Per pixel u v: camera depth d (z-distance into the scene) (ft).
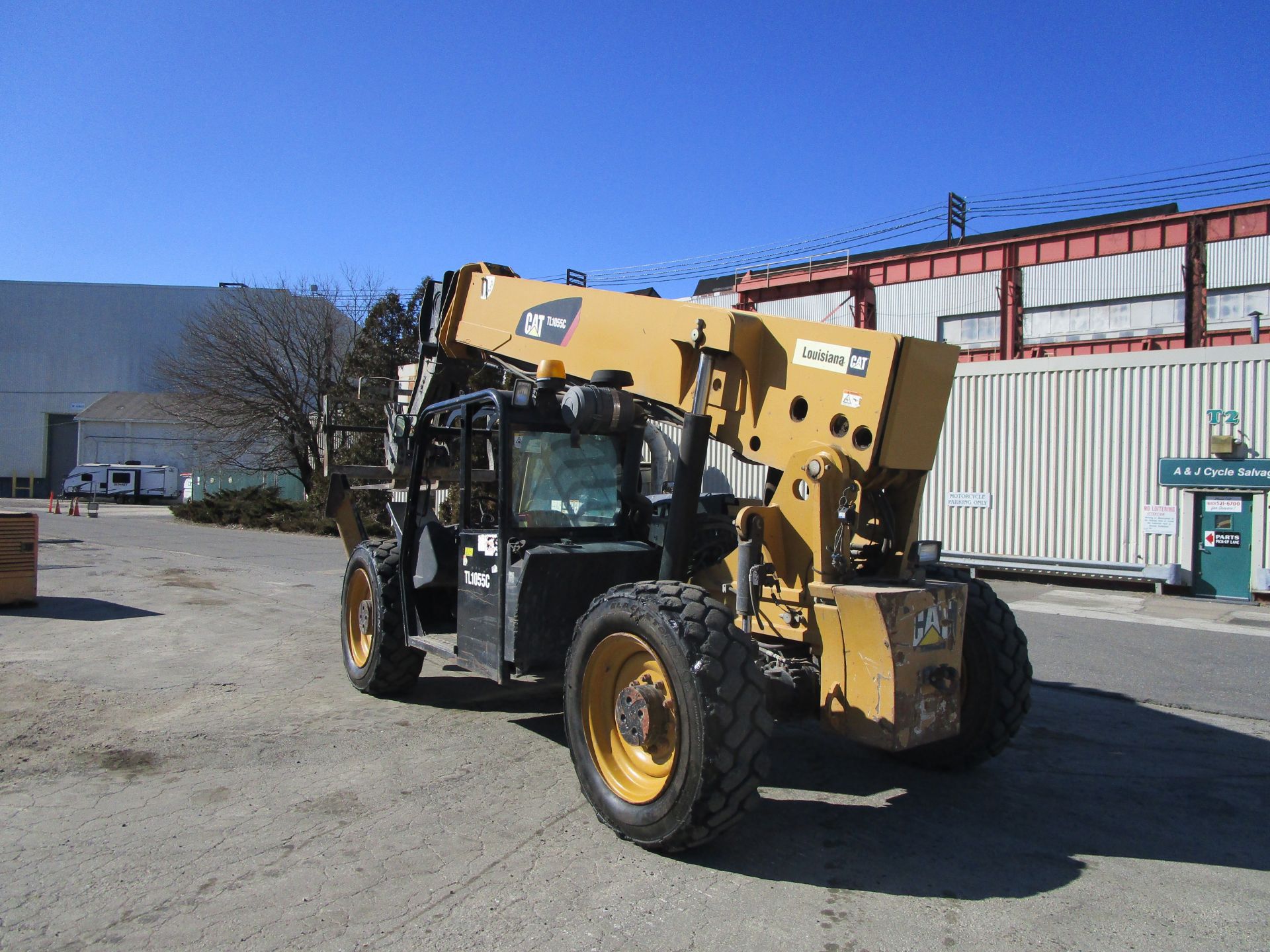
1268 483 44.86
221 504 90.58
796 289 100.22
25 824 13.09
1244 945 10.09
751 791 11.39
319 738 17.52
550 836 12.88
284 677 22.79
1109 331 82.02
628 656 13.10
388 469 24.12
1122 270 81.25
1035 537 52.75
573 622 15.64
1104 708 21.42
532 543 15.72
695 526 17.30
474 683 22.54
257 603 35.42
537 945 9.80
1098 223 95.25
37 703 19.65
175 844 12.43
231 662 24.35
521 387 15.78
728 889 11.27
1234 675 25.43
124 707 19.58
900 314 93.50
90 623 29.84
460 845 12.50
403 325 97.66
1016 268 86.48
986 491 54.49
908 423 13.19
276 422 99.60
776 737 18.30
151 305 212.23
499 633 15.52
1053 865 12.22
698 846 12.20
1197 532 47.26
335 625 30.53
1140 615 38.86
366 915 10.43
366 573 21.40
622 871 11.74
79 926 10.10
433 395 23.44
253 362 99.91
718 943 9.90
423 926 10.19
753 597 13.53
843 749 17.58
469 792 14.64
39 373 208.54
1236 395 46.50
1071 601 43.80
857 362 13.37
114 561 49.98
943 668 12.66
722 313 14.85
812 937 10.09
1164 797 15.12
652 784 12.45
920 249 103.81
